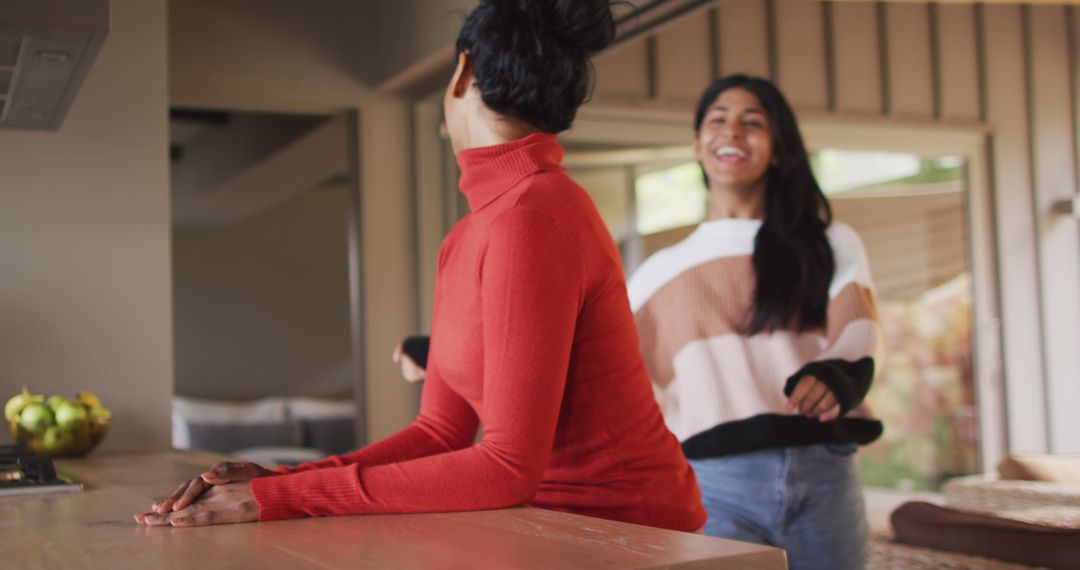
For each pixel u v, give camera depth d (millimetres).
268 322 9492
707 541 893
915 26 5727
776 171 2260
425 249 4562
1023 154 6047
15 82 1765
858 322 2143
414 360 1790
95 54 1584
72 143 2467
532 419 1061
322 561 832
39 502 1342
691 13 3217
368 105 4531
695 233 2344
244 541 942
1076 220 6152
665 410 2283
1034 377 6008
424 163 4578
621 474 1191
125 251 2494
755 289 2160
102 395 2455
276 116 6094
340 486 1061
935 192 5852
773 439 2074
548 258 1078
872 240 5684
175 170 8117
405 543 903
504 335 1068
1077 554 3643
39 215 2432
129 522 1112
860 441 2105
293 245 9602
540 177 1145
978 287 5926
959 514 4082
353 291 4590
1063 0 5078
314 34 4465
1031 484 4172
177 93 4270
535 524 988
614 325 1172
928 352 5832
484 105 1207
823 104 5414
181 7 4270
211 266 9367
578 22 1180
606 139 4797
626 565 794
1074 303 6117
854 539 2086
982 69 5930
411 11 4086
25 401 2105
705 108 2334
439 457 1075
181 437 7605
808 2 5391
